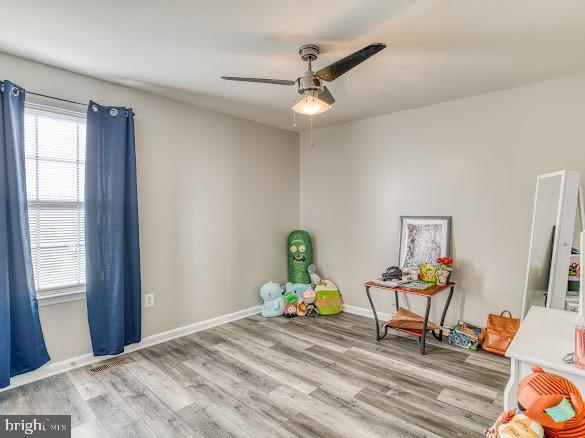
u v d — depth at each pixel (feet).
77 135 8.87
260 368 8.79
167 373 8.48
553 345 4.60
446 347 10.13
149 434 6.22
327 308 13.35
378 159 12.78
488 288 10.36
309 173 15.21
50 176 8.45
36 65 8.07
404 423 6.51
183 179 11.13
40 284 8.31
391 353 9.71
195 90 9.97
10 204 7.45
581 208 7.87
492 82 9.32
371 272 13.14
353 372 8.56
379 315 12.94
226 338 10.88
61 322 8.52
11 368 7.64
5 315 7.30
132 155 9.48
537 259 8.75
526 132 9.57
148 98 10.18
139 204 10.02
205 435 6.20
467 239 10.73
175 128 10.86
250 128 13.32
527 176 9.59
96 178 8.84
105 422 6.55
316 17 6.11
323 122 13.71
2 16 6.09
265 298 13.26
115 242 9.05
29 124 8.11
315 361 9.20
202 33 6.71
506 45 7.14
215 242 12.12
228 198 12.53
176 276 10.98
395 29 6.50
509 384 4.43
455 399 7.32
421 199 11.70
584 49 7.34
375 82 9.30
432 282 10.37
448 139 11.03
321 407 7.05
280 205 14.67
